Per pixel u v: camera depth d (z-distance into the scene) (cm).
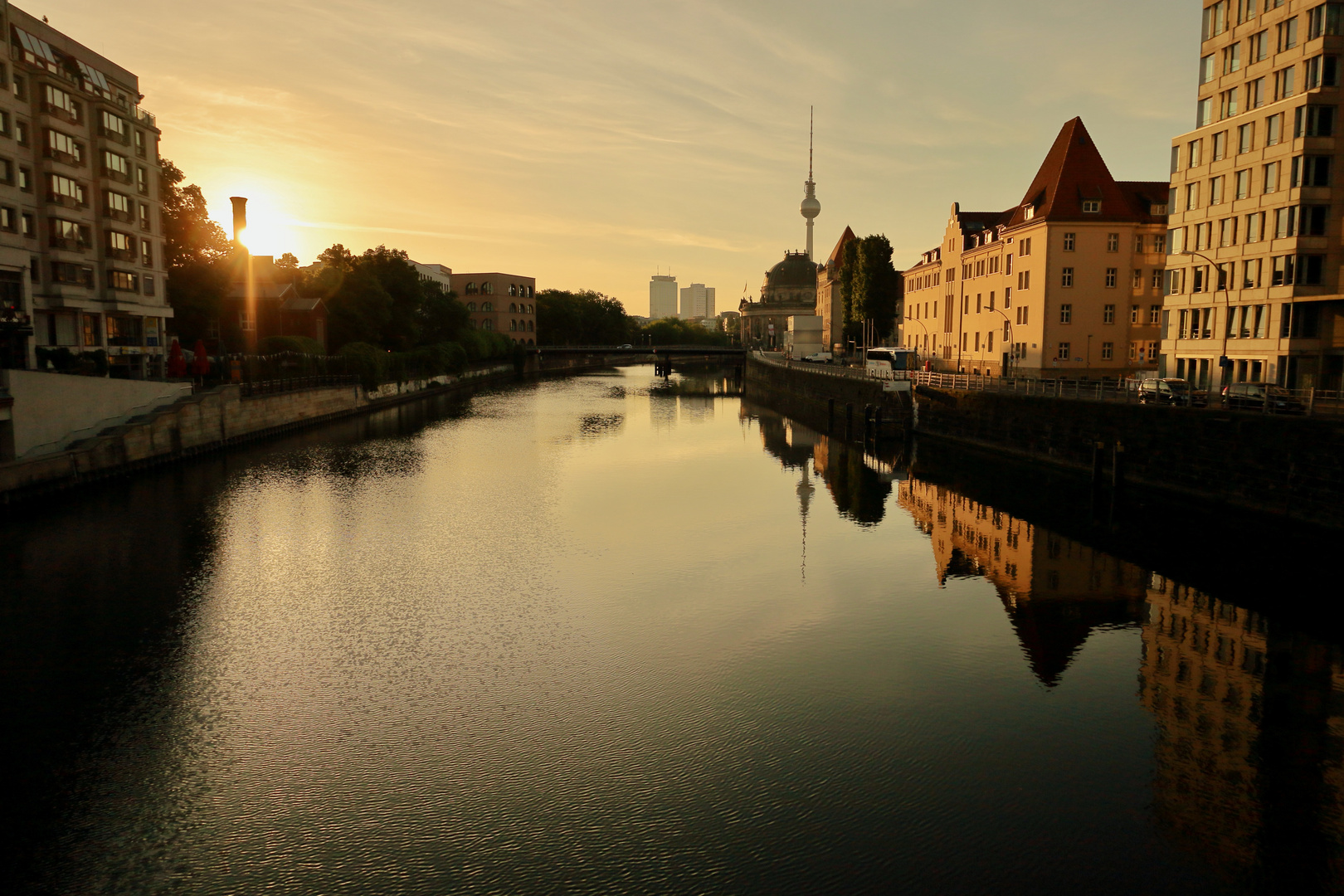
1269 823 1437
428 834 1418
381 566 2939
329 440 6228
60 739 1722
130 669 2058
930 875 1306
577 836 1409
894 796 1517
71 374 4400
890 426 6781
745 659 2147
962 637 2303
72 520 3488
